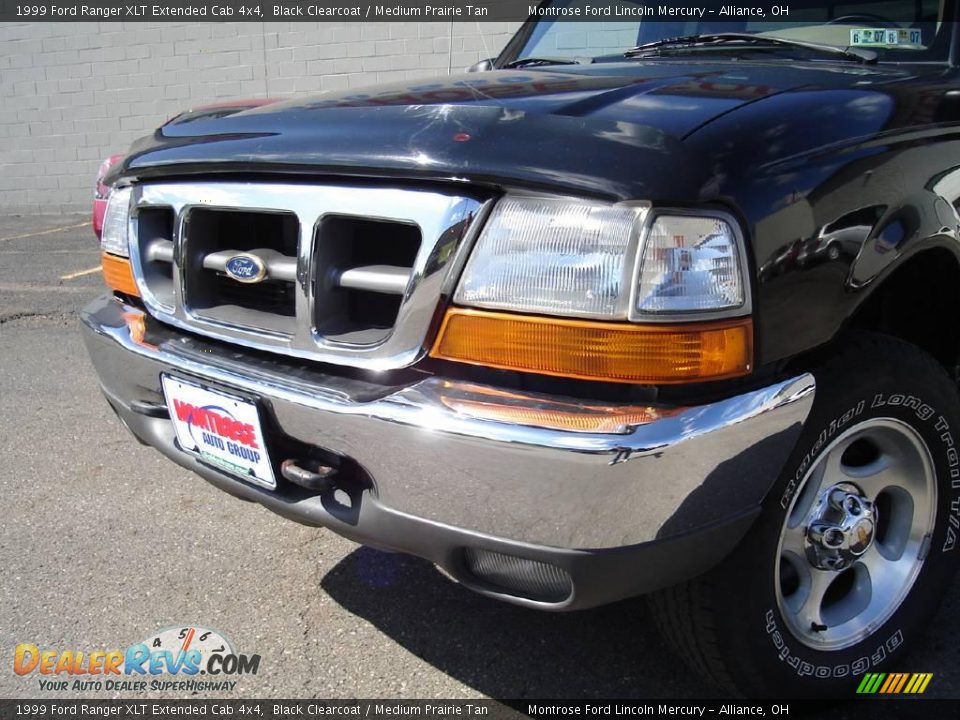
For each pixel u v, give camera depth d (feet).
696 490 4.89
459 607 7.88
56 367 15.38
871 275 5.61
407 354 5.32
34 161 38.17
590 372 4.84
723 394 4.99
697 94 5.89
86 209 38.34
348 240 5.83
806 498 6.06
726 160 4.92
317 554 8.84
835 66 7.50
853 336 5.87
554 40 10.07
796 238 5.10
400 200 5.32
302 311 5.81
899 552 6.75
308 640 7.45
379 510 5.44
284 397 5.61
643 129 5.09
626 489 4.70
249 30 33.35
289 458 5.93
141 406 7.09
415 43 31.35
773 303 5.04
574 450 4.66
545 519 4.87
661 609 5.94
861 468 6.41
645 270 4.70
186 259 6.58
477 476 4.95
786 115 5.45
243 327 6.27
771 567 5.68
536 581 5.24
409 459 5.15
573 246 4.83
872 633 6.57
